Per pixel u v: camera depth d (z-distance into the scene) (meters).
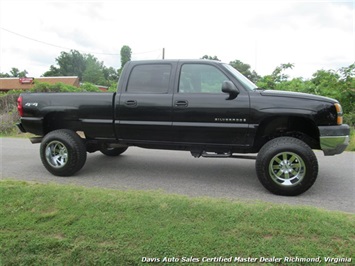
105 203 3.57
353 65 11.78
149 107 4.98
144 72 5.18
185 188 4.82
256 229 2.95
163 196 3.84
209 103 4.70
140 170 5.99
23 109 5.64
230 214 3.26
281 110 4.42
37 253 2.77
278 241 2.77
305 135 4.87
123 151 7.23
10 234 2.95
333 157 7.39
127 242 2.79
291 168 4.44
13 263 2.71
